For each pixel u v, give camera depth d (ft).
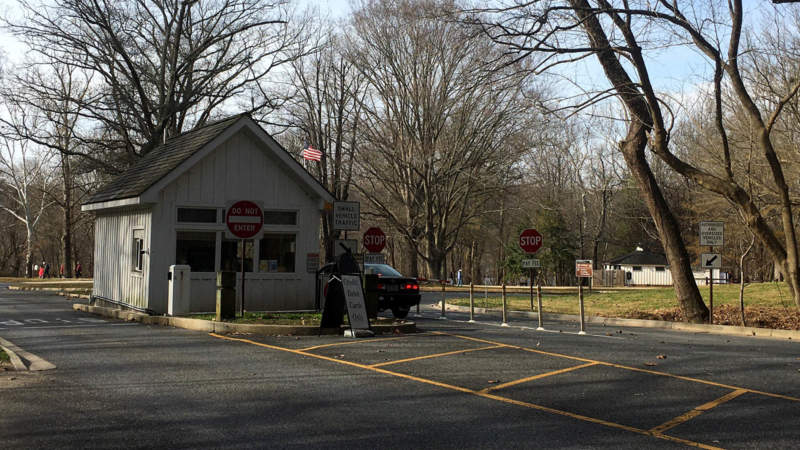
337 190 178.19
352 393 28.32
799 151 83.41
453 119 154.20
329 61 164.14
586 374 33.04
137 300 65.26
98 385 29.81
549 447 20.62
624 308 81.82
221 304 53.06
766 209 88.43
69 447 20.47
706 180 64.95
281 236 66.80
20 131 115.03
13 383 30.25
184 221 63.31
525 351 40.78
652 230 230.89
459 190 173.78
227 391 28.60
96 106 118.11
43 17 113.50
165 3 121.39
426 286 160.25
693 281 68.23
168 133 122.52
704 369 35.06
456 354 39.22
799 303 64.23
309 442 21.07
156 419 23.90
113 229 75.00
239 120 63.62
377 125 160.35
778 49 77.36
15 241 291.38
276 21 128.47
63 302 93.09
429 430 22.53
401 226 170.19
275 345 42.80
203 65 129.80
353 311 48.08
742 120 84.17
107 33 118.01
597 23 63.52
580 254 237.45
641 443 21.13
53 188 231.09
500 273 276.21
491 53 82.17
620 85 61.21
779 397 28.14
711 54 59.52
